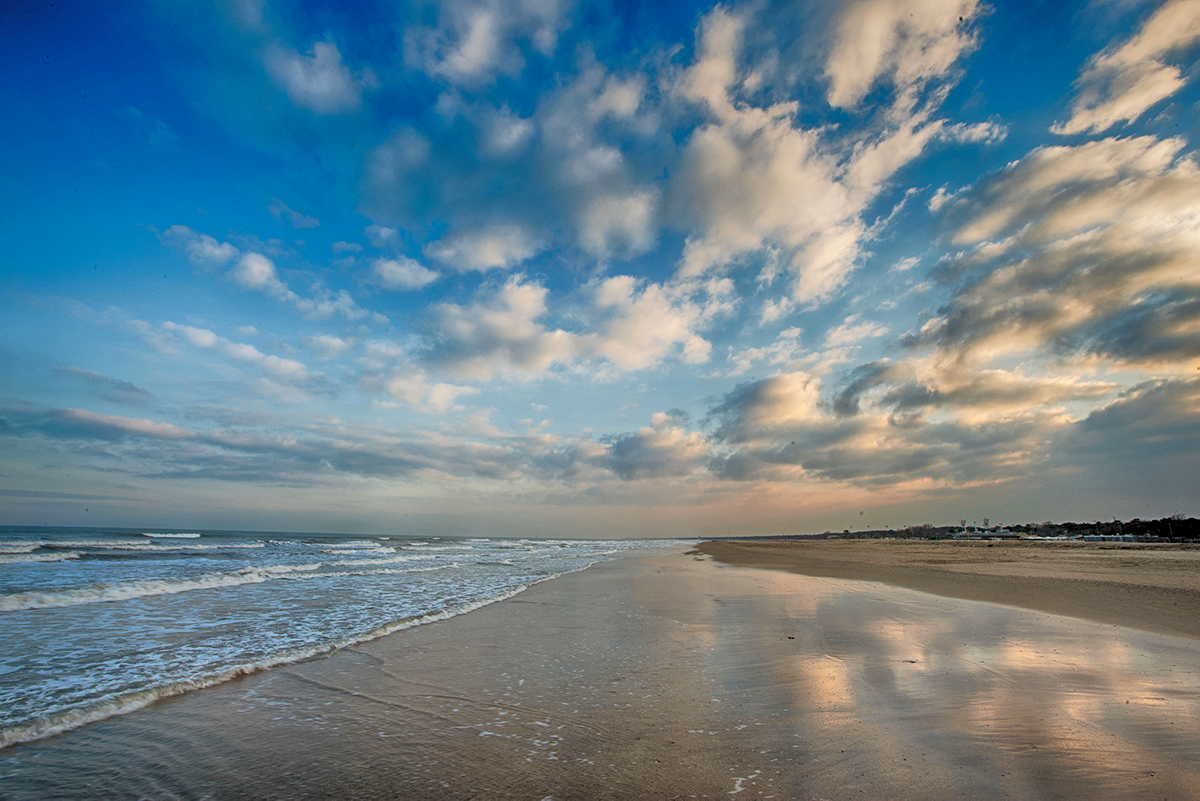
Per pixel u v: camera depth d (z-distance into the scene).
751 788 3.45
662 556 39.22
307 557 30.41
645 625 9.62
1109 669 6.28
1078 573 19.19
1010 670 6.25
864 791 3.36
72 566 20.31
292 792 3.51
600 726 4.66
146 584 13.35
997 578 17.73
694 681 6.02
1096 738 4.19
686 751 4.09
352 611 10.91
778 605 11.99
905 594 13.85
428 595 13.77
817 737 4.30
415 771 3.82
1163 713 4.77
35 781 3.68
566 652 7.50
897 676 6.05
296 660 6.95
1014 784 3.43
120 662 6.73
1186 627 8.96
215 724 4.76
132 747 4.25
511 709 5.13
